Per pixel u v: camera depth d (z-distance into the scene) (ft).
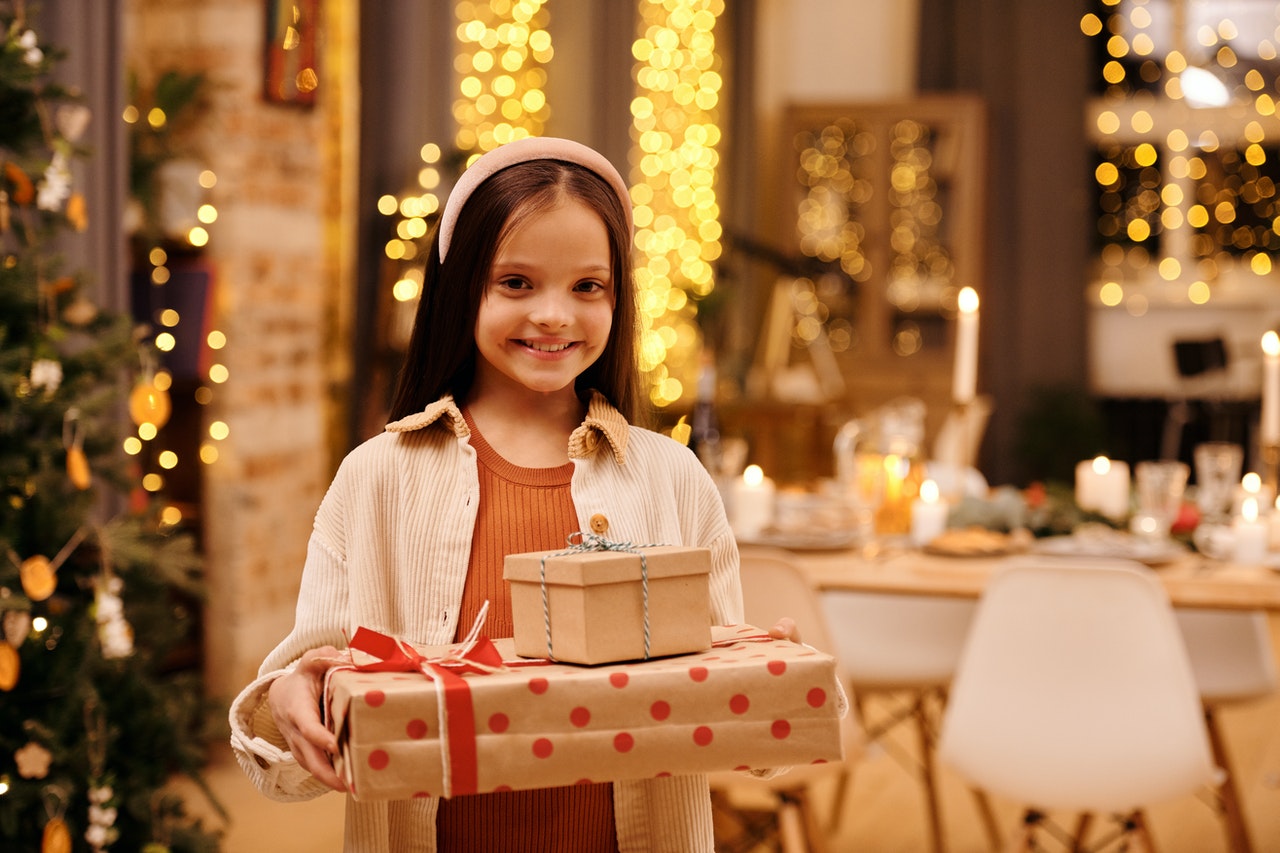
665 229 22.76
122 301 9.47
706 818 3.60
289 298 12.58
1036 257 25.54
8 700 6.79
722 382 22.20
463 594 3.56
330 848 9.55
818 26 27.32
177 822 7.91
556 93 18.83
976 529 9.21
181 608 8.39
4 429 6.71
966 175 25.21
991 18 25.70
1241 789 10.96
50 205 7.06
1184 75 23.61
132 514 7.81
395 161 13.38
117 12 9.37
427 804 3.42
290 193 12.55
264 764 3.34
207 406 11.83
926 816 10.65
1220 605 7.34
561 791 3.51
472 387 3.87
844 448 11.62
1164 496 9.48
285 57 12.06
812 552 9.07
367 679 2.92
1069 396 25.26
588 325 3.54
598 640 2.99
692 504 3.85
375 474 3.62
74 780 6.94
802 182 25.80
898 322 25.80
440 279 3.66
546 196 3.46
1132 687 7.06
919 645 9.59
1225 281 26.32
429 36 14.42
